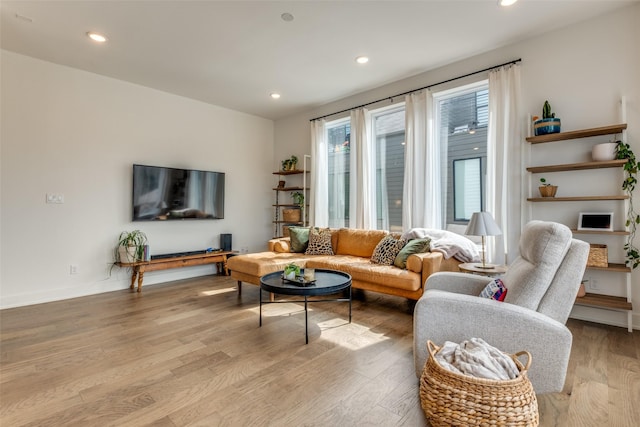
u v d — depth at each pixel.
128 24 3.02
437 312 1.79
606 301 2.77
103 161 4.19
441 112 4.15
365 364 2.19
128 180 4.40
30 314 3.25
